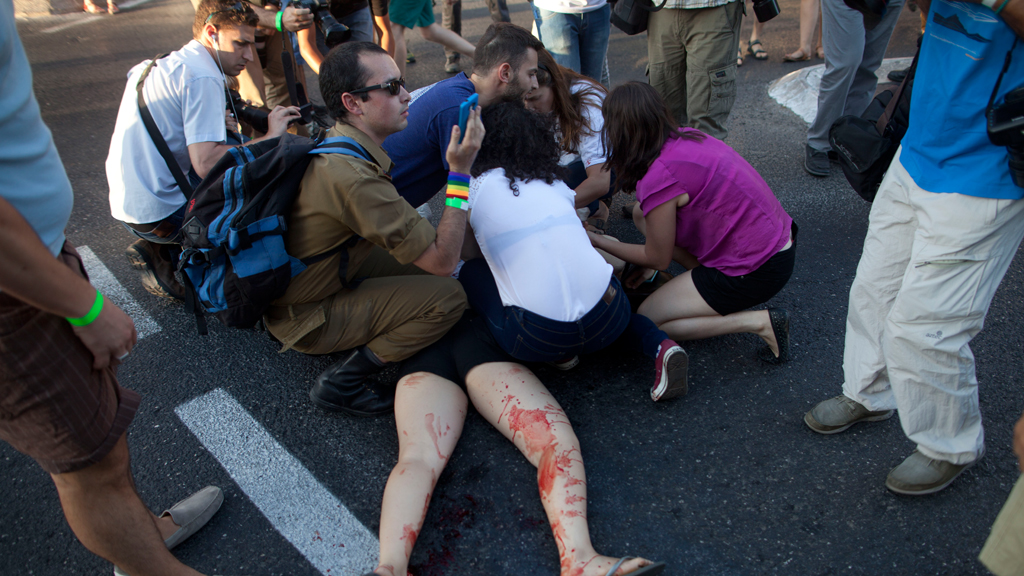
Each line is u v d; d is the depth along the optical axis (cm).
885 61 525
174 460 226
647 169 240
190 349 278
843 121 235
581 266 221
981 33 156
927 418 190
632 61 616
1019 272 304
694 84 365
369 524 202
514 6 815
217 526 202
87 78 615
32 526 204
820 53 588
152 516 163
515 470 217
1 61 117
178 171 269
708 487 209
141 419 244
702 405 241
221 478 219
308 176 203
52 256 120
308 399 250
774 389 247
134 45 715
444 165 266
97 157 452
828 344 269
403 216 207
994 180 164
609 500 206
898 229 194
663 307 259
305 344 231
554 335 220
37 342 128
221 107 268
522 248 219
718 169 233
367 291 226
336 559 192
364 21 440
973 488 203
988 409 232
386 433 234
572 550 179
